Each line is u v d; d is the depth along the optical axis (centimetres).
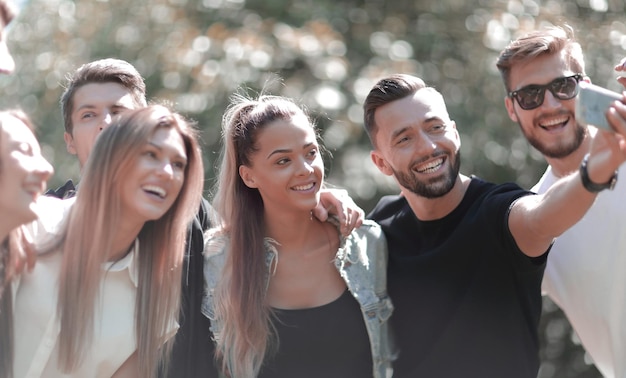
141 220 405
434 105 461
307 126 445
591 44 952
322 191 471
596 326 478
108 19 1057
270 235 456
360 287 454
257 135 441
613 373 484
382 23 1020
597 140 375
